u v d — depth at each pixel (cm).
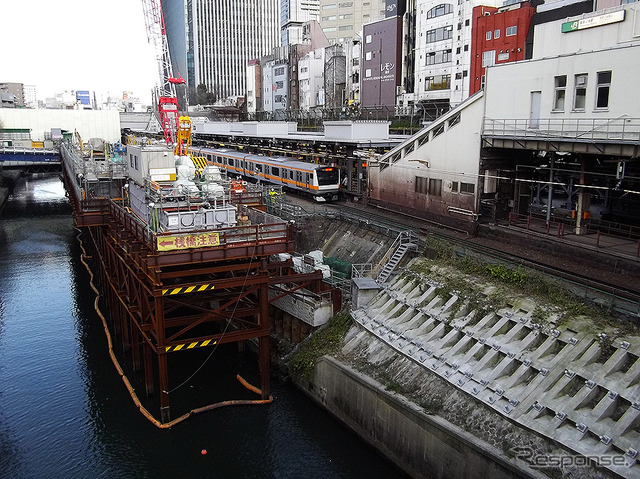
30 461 2023
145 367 2411
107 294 3381
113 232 2830
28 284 4047
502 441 1592
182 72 16338
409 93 7075
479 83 5750
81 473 1958
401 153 3631
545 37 3856
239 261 2434
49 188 9112
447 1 6181
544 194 3500
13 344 3006
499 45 5481
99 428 2222
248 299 2616
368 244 3083
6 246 5181
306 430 2175
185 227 2192
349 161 4481
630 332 1678
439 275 2372
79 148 5412
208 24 16762
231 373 2633
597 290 1930
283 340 2747
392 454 1908
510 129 2786
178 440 2130
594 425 1493
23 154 7050
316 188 4288
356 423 2086
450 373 1872
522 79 2714
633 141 2164
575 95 2505
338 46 9031
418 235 2883
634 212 2947
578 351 1698
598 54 2353
